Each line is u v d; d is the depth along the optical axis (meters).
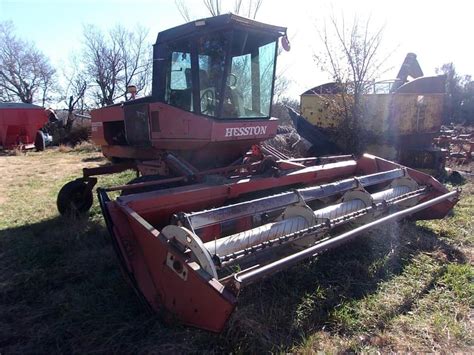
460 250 4.64
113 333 2.89
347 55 9.20
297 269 3.74
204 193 3.80
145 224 3.02
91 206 6.31
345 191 4.50
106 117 6.45
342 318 3.16
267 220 4.00
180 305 2.78
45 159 14.51
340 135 9.52
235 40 4.71
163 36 5.07
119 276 3.73
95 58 29.47
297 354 2.74
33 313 3.23
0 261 4.30
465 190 7.76
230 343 2.76
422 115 9.54
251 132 5.05
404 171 5.31
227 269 3.17
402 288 3.70
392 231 4.77
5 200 7.38
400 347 2.89
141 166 5.43
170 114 5.09
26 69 35.19
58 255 4.41
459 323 3.18
